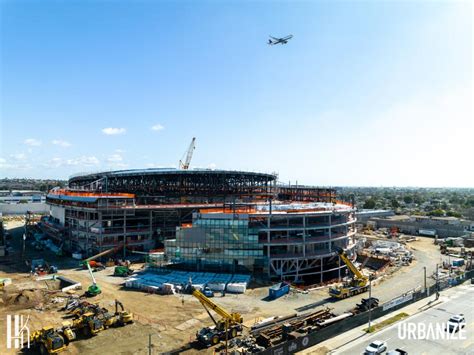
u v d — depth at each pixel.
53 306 81.69
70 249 147.75
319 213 118.81
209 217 113.00
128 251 138.00
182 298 87.81
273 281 106.81
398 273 118.88
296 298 90.19
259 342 64.19
